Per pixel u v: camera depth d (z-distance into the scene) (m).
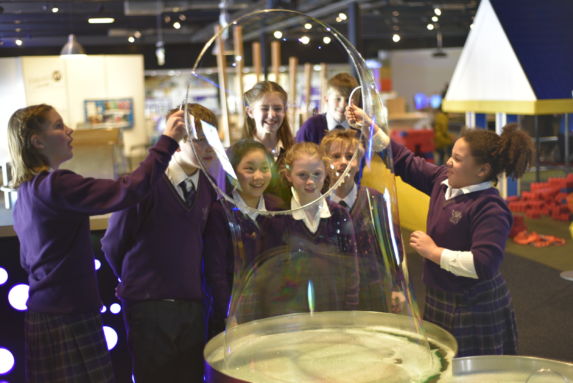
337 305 1.36
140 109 12.56
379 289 1.38
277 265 1.38
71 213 2.13
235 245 1.48
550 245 6.23
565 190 7.03
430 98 21.31
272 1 10.37
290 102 2.09
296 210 1.37
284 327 1.36
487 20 7.12
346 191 1.37
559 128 6.58
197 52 16.14
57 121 2.26
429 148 12.98
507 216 2.25
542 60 6.53
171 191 2.24
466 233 2.26
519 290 5.00
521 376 1.44
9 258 3.01
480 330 2.24
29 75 11.48
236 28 2.00
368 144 1.43
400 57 23.84
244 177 1.42
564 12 6.76
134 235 2.28
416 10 12.36
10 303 3.03
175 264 2.25
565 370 1.42
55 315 2.20
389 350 1.34
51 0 10.27
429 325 1.66
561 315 4.40
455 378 1.44
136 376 2.30
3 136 9.65
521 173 2.33
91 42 17.11
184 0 11.67
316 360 1.31
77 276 2.22
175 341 2.26
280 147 1.51
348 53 1.62
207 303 2.37
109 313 3.11
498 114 6.95
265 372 1.31
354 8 10.00
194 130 1.56
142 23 14.47
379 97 1.62
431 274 2.34
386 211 1.45
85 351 2.24
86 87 12.07
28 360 2.27
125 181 2.04
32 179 2.19
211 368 1.41
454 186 2.32
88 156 5.75
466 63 7.65
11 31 12.60
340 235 1.36
